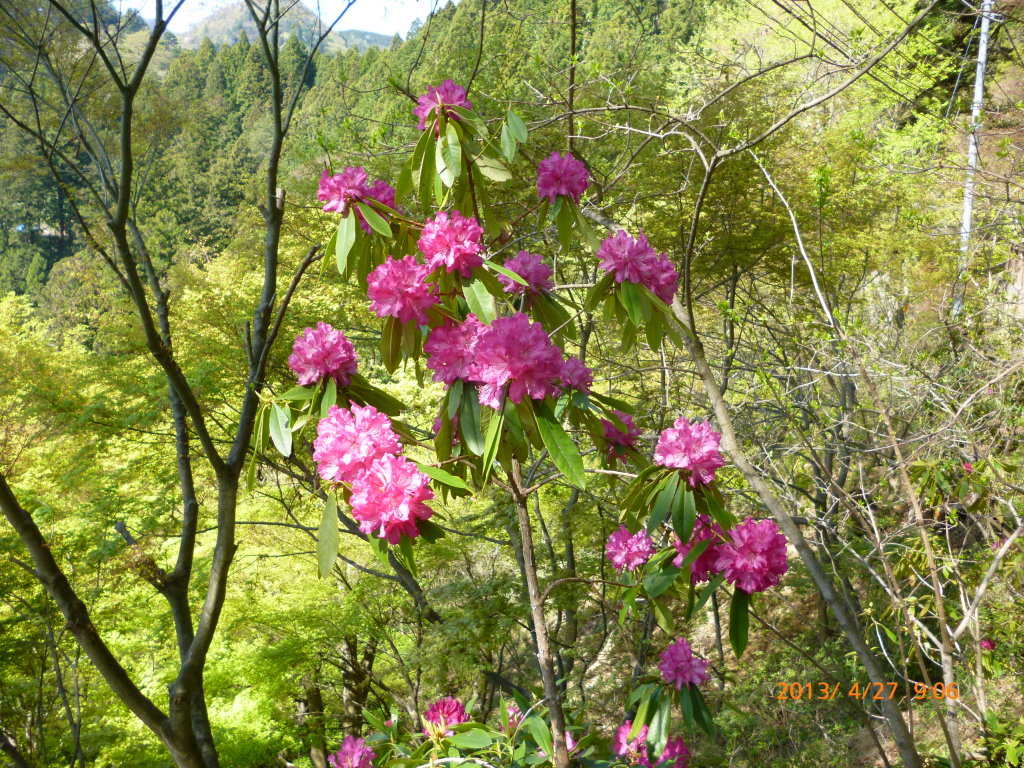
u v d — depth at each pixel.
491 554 9.30
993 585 3.65
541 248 6.46
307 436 2.20
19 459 7.36
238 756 8.02
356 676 9.73
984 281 4.40
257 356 4.73
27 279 27.89
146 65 4.10
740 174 7.61
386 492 1.62
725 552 1.92
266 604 8.97
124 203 4.16
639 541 2.52
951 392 3.51
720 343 8.76
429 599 7.95
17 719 7.19
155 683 8.01
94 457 7.61
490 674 7.36
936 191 6.79
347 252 2.07
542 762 2.44
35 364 7.71
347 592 9.13
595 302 2.12
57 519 6.84
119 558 6.19
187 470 5.01
